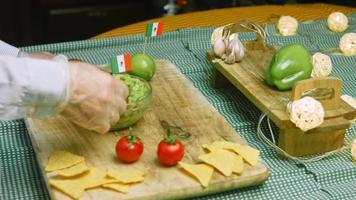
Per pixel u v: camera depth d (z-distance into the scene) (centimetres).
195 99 129
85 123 102
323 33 183
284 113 114
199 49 166
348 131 126
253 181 104
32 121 117
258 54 139
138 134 114
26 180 108
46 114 100
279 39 175
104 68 141
